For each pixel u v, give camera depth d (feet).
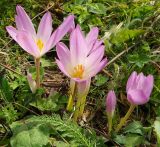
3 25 2.35
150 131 1.80
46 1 2.54
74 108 1.85
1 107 1.85
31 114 1.83
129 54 2.19
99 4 2.48
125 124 1.92
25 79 1.95
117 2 2.52
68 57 1.61
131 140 1.75
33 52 1.66
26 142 1.61
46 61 2.16
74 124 1.65
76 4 2.52
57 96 1.86
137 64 2.04
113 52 2.19
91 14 2.50
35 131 1.64
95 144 1.65
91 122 1.92
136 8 2.44
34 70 1.96
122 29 2.27
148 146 1.80
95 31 1.70
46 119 1.61
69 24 1.65
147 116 1.96
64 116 1.75
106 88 2.05
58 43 1.59
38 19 2.44
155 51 2.16
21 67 2.12
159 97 1.99
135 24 2.38
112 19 2.48
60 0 2.59
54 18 2.44
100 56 1.61
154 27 2.34
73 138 1.69
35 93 1.83
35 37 1.74
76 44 1.59
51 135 1.73
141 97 1.59
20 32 1.59
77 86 1.75
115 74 2.03
